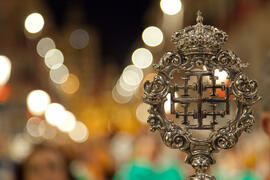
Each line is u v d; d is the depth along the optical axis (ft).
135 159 29.32
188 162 8.64
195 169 8.65
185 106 8.61
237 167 31.14
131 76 165.48
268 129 11.18
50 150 19.75
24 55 137.39
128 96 177.88
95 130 57.77
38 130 95.96
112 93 214.90
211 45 8.47
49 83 153.07
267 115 11.09
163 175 28.45
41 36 161.68
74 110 172.24
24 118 70.49
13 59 135.54
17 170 19.76
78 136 126.31
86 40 213.87
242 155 29.30
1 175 28.17
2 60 40.91
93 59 214.07
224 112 8.55
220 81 8.62
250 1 80.79
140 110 86.63
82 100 183.93
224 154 32.30
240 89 8.47
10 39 135.13
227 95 8.52
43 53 138.41
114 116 80.69
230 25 92.17
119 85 197.36
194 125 8.63
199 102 8.55
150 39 96.02
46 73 157.07
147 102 8.62
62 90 169.78
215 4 100.73
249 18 79.92
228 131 8.57
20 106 64.08
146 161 28.91
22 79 136.87
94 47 217.56
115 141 59.47
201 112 8.57
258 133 18.63
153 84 8.60
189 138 8.62
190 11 108.78
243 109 8.55
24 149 45.57
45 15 175.32
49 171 19.74
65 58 209.77
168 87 8.58
